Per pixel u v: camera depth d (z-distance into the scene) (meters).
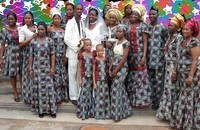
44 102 5.09
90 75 5.06
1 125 4.93
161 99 4.92
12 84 5.43
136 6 5.00
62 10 6.12
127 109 5.12
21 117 5.18
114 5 6.07
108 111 5.11
